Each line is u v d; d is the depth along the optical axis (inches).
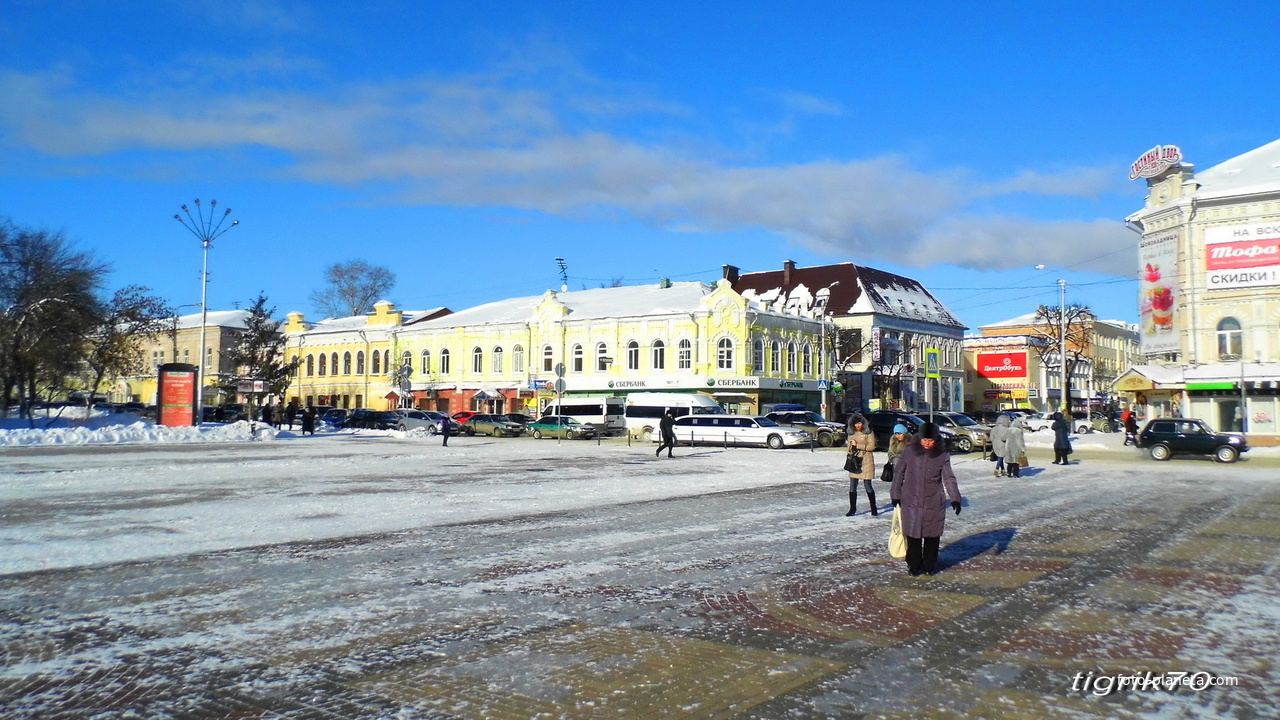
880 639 294.2
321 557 440.1
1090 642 290.0
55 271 1914.4
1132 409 2246.6
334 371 3137.3
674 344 2372.0
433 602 344.5
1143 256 1851.6
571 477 924.0
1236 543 491.5
